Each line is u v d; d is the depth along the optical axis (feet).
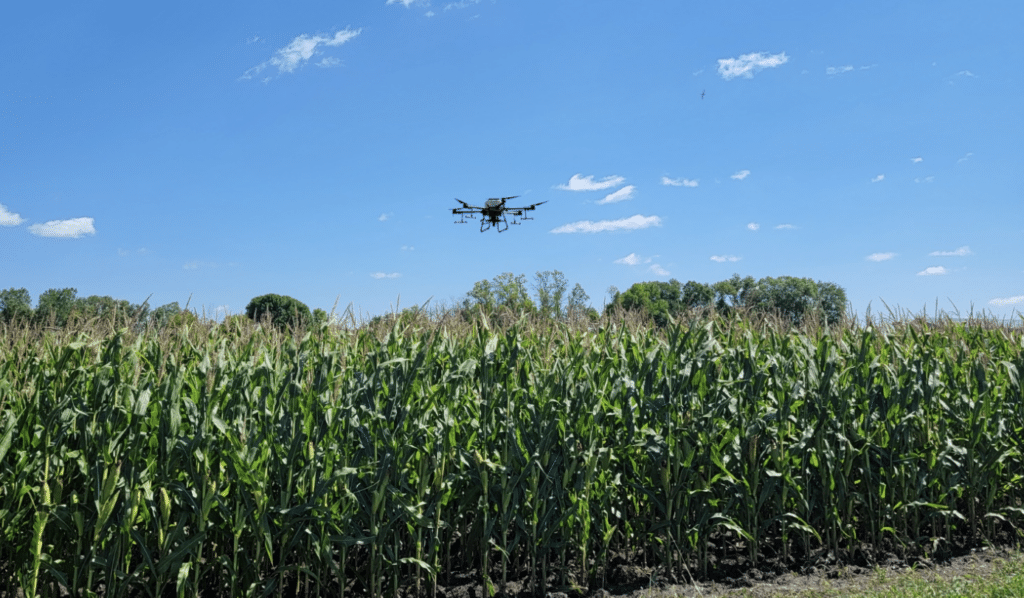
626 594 17.71
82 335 19.79
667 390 19.85
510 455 17.78
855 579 18.57
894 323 29.53
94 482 14.88
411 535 16.90
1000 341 27.76
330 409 16.49
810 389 21.24
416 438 17.42
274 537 16.06
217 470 15.84
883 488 20.52
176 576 14.99
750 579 18.67
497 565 19.16
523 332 25.14
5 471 14.79
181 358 19.16
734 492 19.67
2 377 16.26
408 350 20.35
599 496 18.44
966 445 21.94
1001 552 20.63
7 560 16.43
